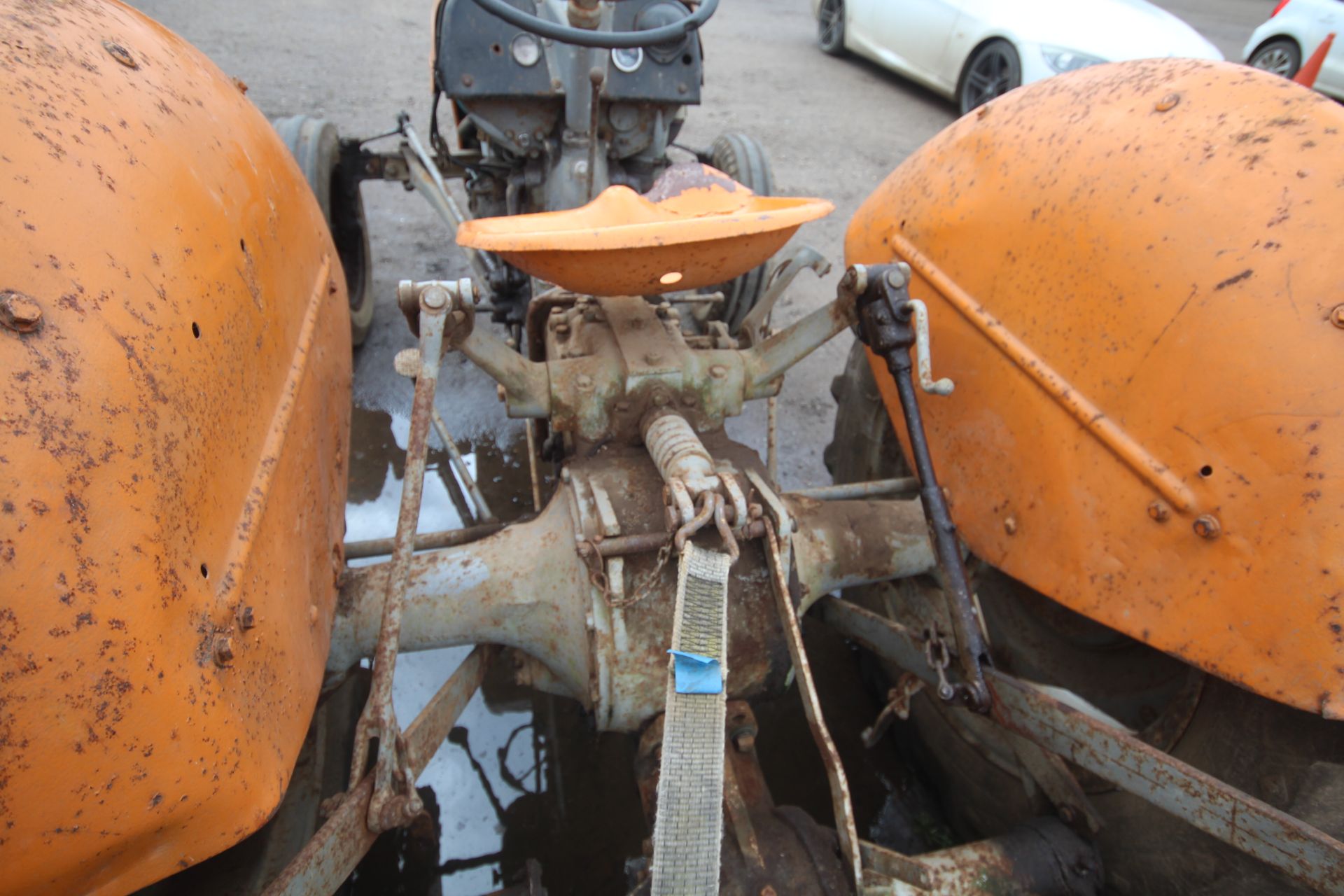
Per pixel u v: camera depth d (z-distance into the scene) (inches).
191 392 38.4
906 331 60.5
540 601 61.6
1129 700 64.7
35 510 29.2
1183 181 52.6
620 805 82.5
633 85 111.7
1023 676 74.7
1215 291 49.1
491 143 121.0
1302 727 47.9
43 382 30.6
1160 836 55.6
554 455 81.4
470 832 79.4
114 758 31.2
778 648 60.1
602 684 57.0
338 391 65.2
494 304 110.9
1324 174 47.1
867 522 71.2
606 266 54.3
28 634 28.8
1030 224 61.9
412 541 51.5
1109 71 64.4
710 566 49.8
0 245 31.4
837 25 301.6
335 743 71.1
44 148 35.3
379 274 156.3
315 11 269.9
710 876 40.4
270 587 43.9
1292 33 254.8
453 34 103.7
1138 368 52.8
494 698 91.7
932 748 80.0
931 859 56.0
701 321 102.3
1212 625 48.1
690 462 56.0
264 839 55.9
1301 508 44.1
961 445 66.6
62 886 31.8
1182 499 49.7
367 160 128.3
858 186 213.0
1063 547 57.2
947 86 260.8
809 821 53.6
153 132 43.8
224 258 45.6
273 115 199.0
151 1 254.5
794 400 140.9
